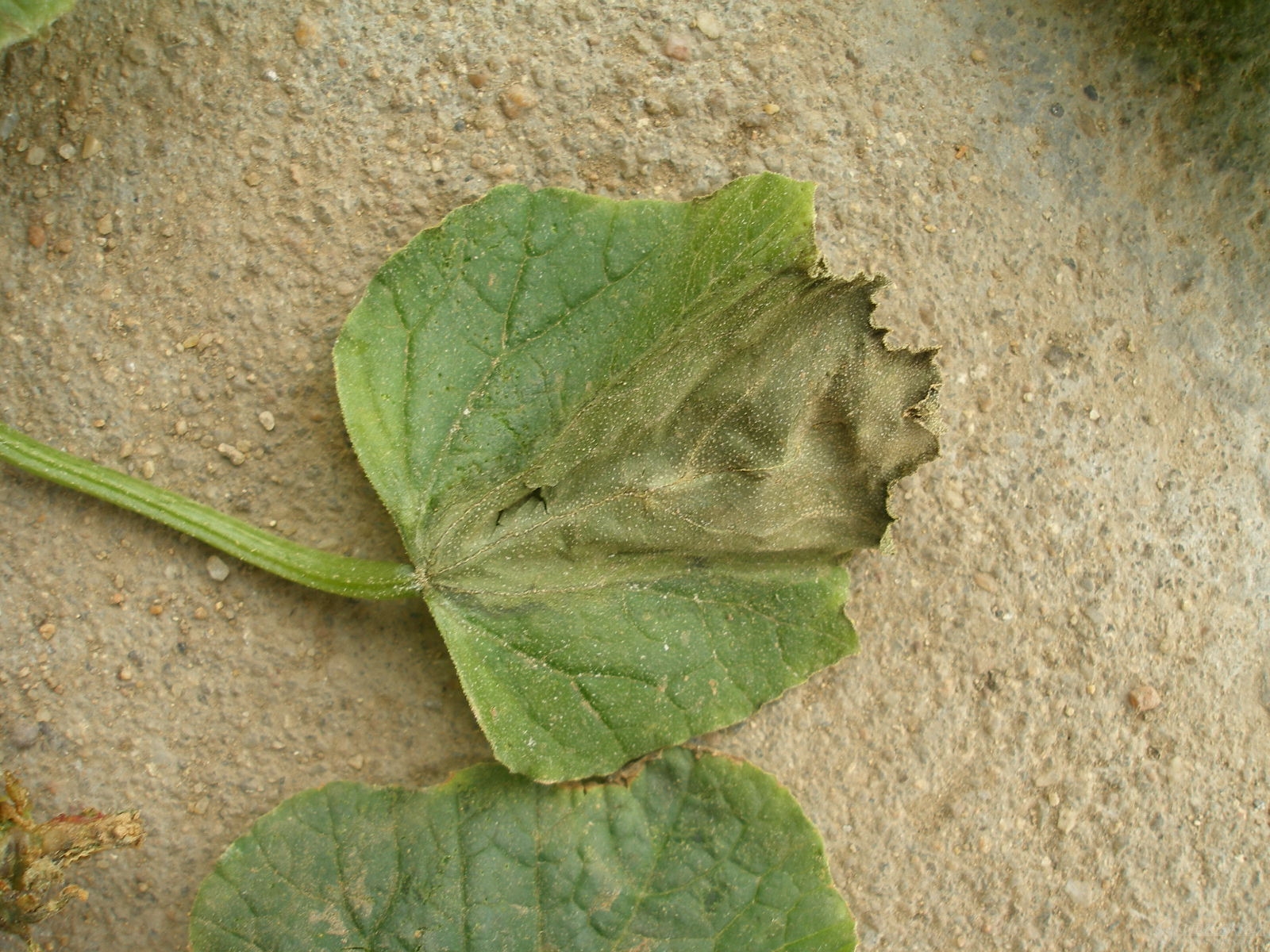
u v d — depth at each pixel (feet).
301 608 0.93
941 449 0.98
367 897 0.89
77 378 0.93
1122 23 1.01
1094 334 1.00
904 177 0.98
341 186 0.95
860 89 0.98
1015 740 0.98
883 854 0.97
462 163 0.95
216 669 0.93
